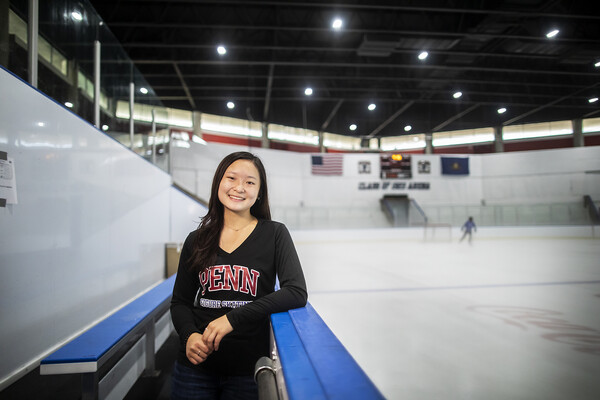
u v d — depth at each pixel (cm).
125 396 234
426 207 1873
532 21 1048
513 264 803
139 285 407
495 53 1257
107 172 314
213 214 132
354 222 1838
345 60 1384
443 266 786
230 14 1082
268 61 1370
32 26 233
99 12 1031
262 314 111
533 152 1977
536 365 247
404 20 1114
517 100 1697
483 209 1828
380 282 592
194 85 1645
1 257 181
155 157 561
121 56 410
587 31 891
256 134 2100
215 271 124
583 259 873
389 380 227
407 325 348
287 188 1962
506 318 367
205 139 1955
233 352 121
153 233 473
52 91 267
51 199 226
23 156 199
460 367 246
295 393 59
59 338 234
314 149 2289
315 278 644
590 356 261
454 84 1628
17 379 192
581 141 1812
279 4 982
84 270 270
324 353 77
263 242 128
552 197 1919
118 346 171
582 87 914
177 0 940
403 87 1702
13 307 190
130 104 439
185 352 126
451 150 2303
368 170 2061
